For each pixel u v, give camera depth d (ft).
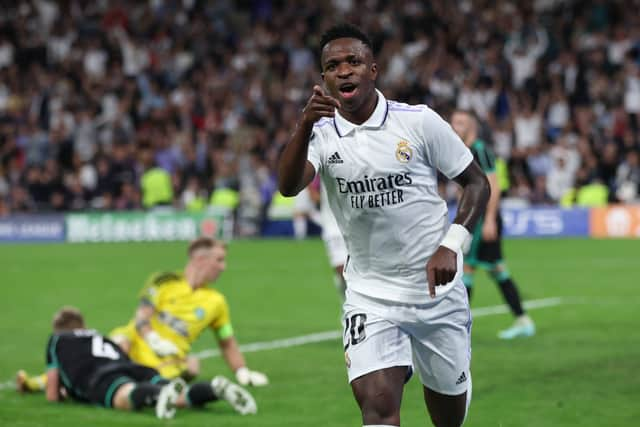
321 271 123.65
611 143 173.99
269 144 194.39
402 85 198.29
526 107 192.75
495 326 79.30
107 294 106.11
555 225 171.42
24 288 111.55
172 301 57.47
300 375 61.57
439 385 37.32
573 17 210.38
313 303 96.32
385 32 214.90
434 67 204.85
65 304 98.68
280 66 215.51
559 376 59.26
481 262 72.49
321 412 51.37
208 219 179.52
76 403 53.26
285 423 48.91
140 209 186.39
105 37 221.87
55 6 234.79
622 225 167.73
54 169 188.55
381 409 35.01
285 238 177.58
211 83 211.20
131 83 209.67
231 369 59.47
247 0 235.20
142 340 56.90
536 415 49.88
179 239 180.34
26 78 214.69
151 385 50.72
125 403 51.08
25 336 79.15
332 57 34.37
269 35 224.33
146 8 231.09
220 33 224.94
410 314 35.94
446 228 36.42
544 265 125.80
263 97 208.74
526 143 190.90
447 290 35.88
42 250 163.22
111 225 182.80
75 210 188.03
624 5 211.20
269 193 182.39
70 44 226.38
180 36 224.53
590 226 169.68
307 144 33.50
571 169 179.01
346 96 34.40
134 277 121.70
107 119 204.23
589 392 54.90
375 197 35.45
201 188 187.83
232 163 183.11
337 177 35.65
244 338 76.28
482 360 64.69
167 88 214.07
